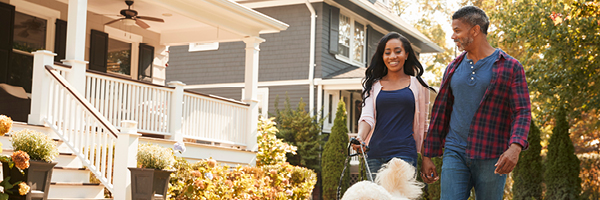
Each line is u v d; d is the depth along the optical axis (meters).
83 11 7.77
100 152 7.44
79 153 7.04
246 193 8.45
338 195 3.07
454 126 3.41
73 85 7.59
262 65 17.62
